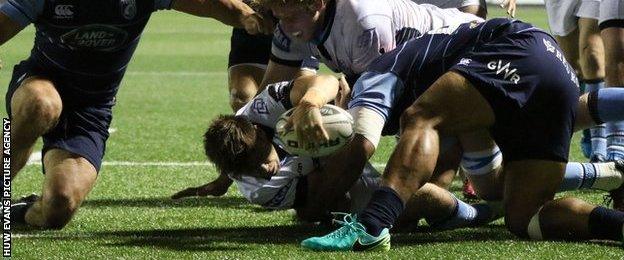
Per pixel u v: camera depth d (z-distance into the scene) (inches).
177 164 1221.1
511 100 716.0
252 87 1063.0
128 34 813.2
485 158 803.4
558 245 729.6
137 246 739.4
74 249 729.0
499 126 733.3
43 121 777.6
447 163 813.2
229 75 1084.5
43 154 844.6
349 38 763.4
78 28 794.2
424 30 793.6
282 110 754.8
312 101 703.1
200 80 2409.0
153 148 1352.1
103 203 957.2
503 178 781.3
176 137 1461.6
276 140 775.1
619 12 1029.2
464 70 716.0
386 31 765.3
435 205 783.1
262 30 804.6
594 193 996.6
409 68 747.4
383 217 701.3
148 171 1165.7
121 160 1247.5
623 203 840.3
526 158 744.3
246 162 722.8
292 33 764.6
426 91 720.3
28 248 733.3
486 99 716.7
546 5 1268.5
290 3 741.9
